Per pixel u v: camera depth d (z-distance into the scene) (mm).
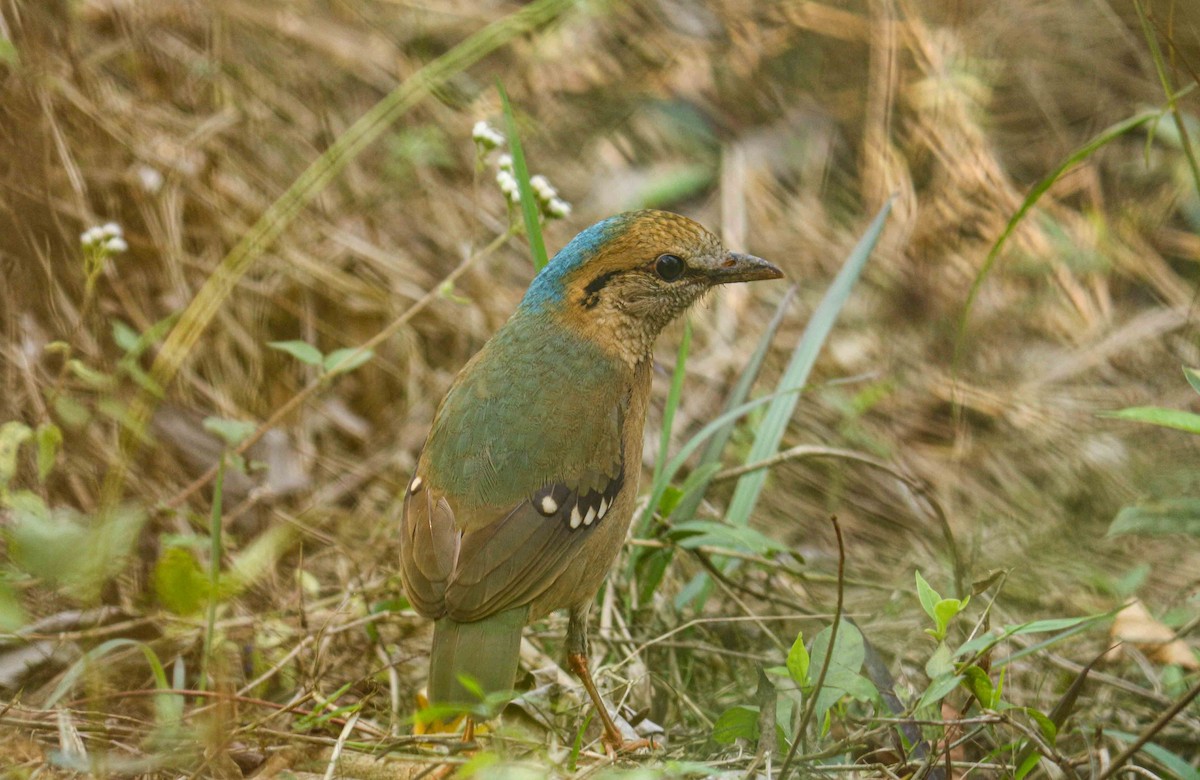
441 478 8898
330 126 14852
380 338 11352
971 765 8242
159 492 11359
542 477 8875
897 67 16562
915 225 15594
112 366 11938
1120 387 14391
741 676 10625
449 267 14469
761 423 11992
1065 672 10438
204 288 11898
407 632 10352
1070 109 16734
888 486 13328
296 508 12148
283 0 15469
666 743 9406
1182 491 12836
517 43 16641
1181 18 16469
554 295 9516
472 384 9266
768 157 16234
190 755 7898
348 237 14156
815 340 11602
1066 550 12320
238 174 13984
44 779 7797
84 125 12852
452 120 15695
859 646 8164
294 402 11195
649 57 16844
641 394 9656
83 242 10594
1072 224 15789
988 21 17156
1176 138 15570
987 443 13789
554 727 9188
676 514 11000
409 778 8117
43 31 12656
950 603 7938
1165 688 10078
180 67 14266
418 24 16281
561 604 9078
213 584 7887
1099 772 8781
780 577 12016
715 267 9734
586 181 15797
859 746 8836
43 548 7570
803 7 17172
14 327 11648
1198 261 15586
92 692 7691
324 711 9281
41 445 9453
